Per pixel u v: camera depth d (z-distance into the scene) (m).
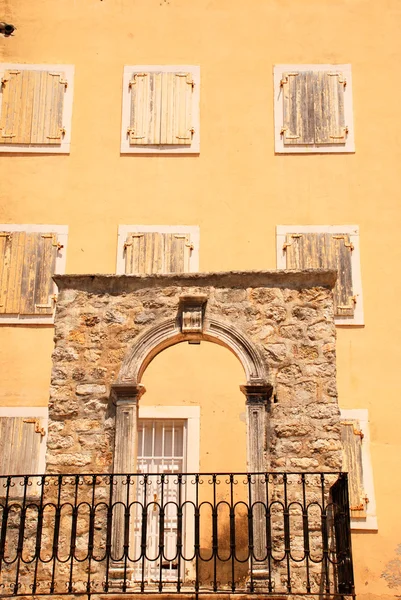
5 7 12.25
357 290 10.87
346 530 6.94
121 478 7.72
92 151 11.55
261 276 8.30
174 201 11.32
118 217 11.25
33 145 11.58
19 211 11.29
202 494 10.11
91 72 11.95
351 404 10.38
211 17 12.22
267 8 12.25
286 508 7.11
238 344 8.09
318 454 7.76
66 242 11.15
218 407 10.42
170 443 10.41
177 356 10.63
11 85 11.84
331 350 8.07
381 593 9.64
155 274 8.35
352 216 11.22
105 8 12.27
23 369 10.56
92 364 8.13
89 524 7.38
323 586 7.34
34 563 7.58
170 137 11.59
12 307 10.84
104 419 7.97
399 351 10.60
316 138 11.56
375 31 12.13
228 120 11.70
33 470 10.10
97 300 8.33
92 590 7.41
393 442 10.20
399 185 11.34
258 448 7.73
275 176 11.41
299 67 11.93
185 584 9.57
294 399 7.93
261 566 7.41
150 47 12.09
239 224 11.20
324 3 12.27
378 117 11.69
